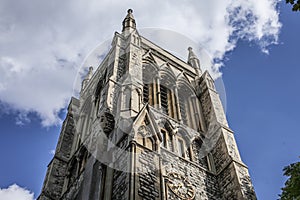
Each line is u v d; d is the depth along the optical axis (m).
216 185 26.45
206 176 26.44
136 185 19.23
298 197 15.52
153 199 19.31
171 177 23.38
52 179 30.56
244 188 25.11
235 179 25.70
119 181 20.47
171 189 22.38
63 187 29.69
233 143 30.11
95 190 21.83
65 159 33.12
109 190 20.55
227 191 25.72
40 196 28.84
